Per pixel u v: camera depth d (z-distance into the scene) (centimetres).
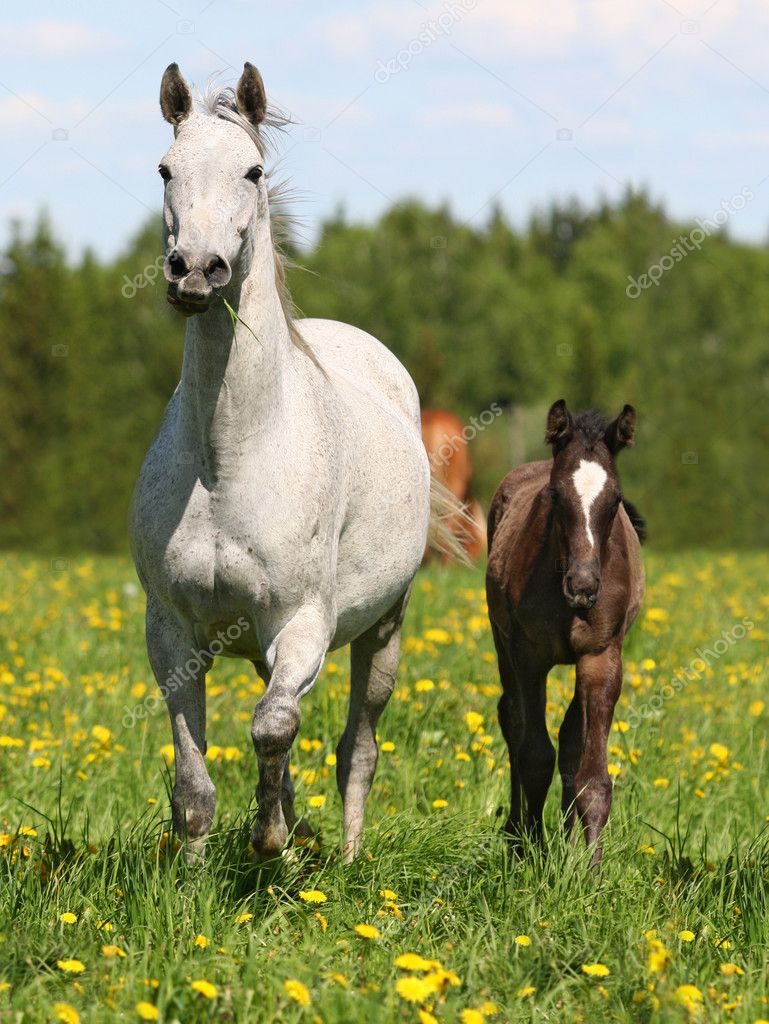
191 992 570
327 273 6531
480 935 673
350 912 732
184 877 748
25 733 1155
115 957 614
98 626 1719
